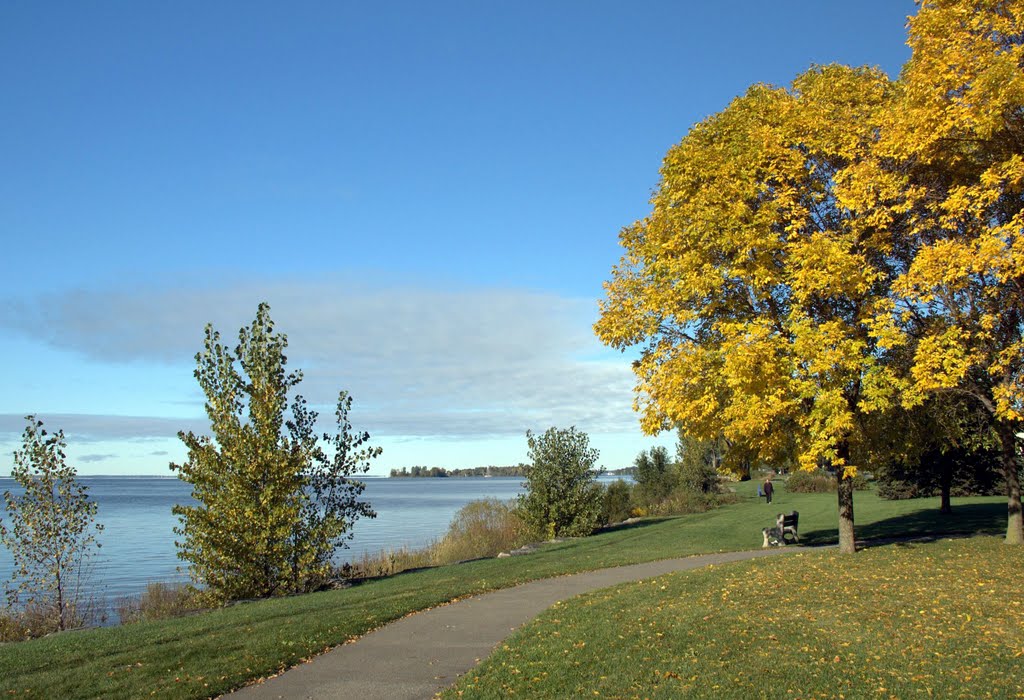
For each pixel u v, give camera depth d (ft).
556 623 35.22
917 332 47.98
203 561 54.95
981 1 41.96
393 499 369.71
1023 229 38.50
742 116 53.11
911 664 27.02
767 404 43.19
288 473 56.24
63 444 57.16
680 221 50.62
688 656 28.78
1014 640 29.12
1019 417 40.37
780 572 45.47
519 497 96.07
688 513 125.29
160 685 27.84
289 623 37.50
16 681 28.81
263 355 59.26
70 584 67.36
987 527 71.82
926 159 43.88
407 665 29.91
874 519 89.35
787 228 46.73
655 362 51.98
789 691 24.85
